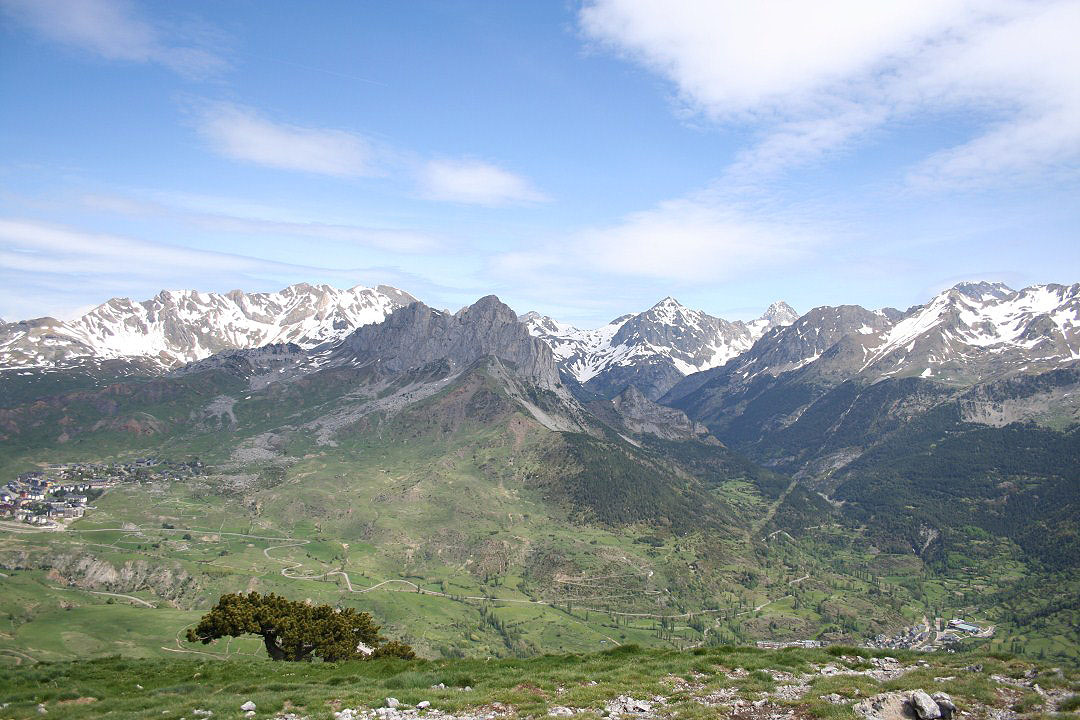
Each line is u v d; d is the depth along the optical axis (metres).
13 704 59.16
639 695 52.88
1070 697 48.66
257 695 56.41
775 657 66.88
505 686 56.75
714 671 60.88
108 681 69.56
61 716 54.12
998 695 51.69
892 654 70.75
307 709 51.44
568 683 57.31
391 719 47.94
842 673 60.59
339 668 73.00
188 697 59.38
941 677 57.53
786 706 49.09
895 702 47.53
